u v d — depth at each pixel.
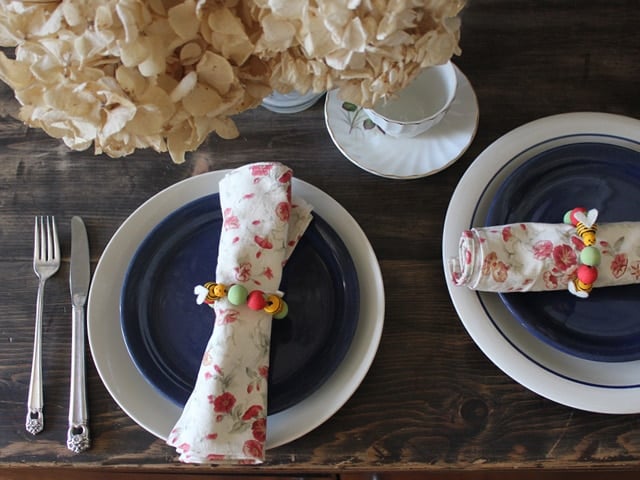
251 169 0.60
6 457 0.59
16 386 0.62
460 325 0.63
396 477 0.87
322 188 0.69
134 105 0.42
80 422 0.59
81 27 0.40
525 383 0.59
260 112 0.71
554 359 0.61
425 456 0.59
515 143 0.67
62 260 0.66
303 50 0.46
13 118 0.71
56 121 0.45
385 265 0.66
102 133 0.44
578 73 0.72
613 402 0.58
